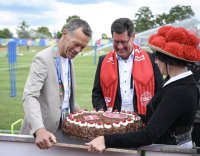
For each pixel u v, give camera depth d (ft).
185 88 6.79
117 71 11.48
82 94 36.27
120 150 6.94
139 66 11.41
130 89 11.39
